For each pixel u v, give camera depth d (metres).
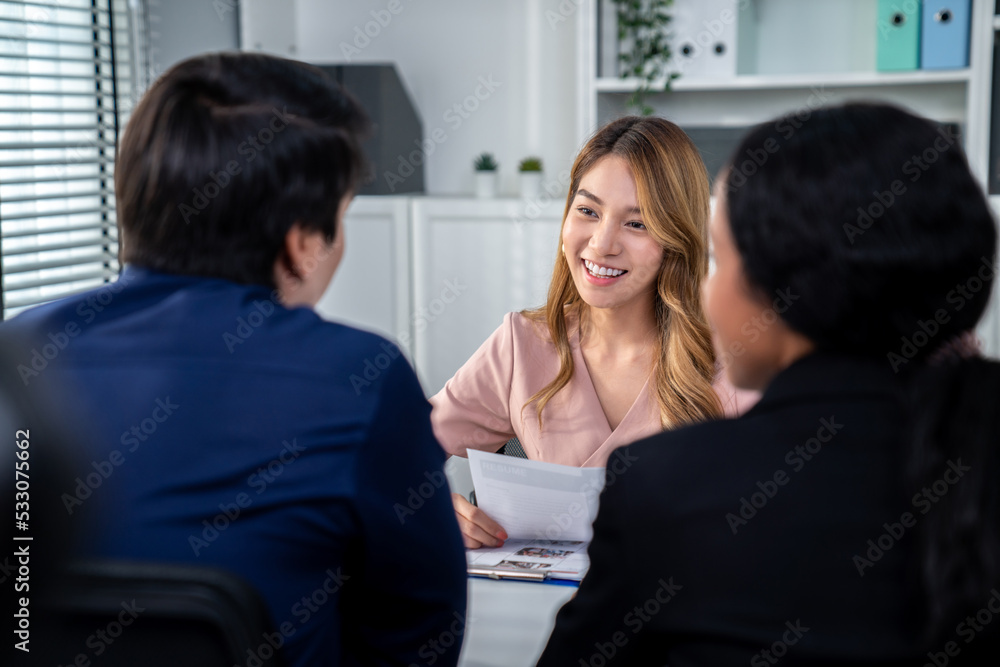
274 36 3.52
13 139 2.41
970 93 2.80
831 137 0.64
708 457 0.66
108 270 2.78
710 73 2.97
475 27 3.43
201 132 0.80
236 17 3.51
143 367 0.77
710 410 1.52
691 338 1.53
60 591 0.66
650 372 1.59
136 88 2.88
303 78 0.86
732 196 0.67
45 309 0.81
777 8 3.12
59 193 2.57
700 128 3.07
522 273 3.22
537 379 1.65
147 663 0.70
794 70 3.15
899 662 0.60
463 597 0.91
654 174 1.48
